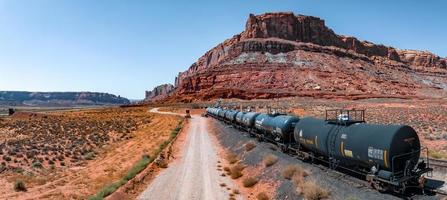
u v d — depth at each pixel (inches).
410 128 748.6
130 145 2434.8
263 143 1598.2
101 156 2027.6
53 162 1781.5
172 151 1910.7
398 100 6279.5
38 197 1168.2
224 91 7864.2
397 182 699.4
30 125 3777.1
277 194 947.3
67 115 5925.2
